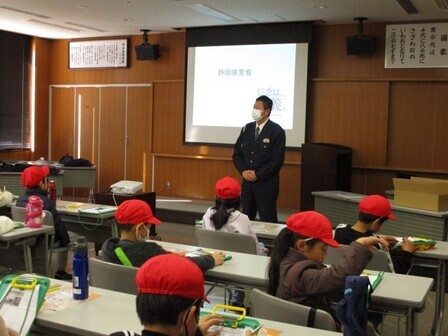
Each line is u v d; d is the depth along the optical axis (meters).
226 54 7.95
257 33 7.71
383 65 7.16
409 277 2.64
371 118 7.21
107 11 7.06
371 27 7.19
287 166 7.68
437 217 4.35
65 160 8.02
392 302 2.31
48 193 4.62
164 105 8.56
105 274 2.50
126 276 2.44
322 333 1.85
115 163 9.12
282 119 7.63
